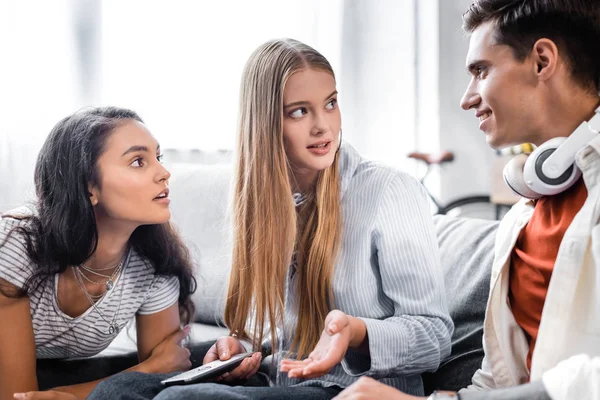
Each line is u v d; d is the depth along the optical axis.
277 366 1.25
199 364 1.44
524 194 0.97
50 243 1.22
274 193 1.16
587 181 0.88
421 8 3.84
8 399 1.21
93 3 2.87
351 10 3.59
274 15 3.27
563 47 0.90
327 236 1.17
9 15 2.74
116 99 2.94
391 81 3.72
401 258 1.12
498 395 0.78
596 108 0.91
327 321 1.00
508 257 0.99
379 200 1.16
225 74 3.12
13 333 1.22
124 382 1.00
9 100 2.75
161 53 3.00
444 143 3.95
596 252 0.84
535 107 0.92
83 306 1.31
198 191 1.94
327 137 1.12
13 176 2.74
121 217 1.21
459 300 1.33
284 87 1.12
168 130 3.03
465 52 3.96
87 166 1.19
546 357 0.86
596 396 0.71
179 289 1.42
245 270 1.23
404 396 0.84
